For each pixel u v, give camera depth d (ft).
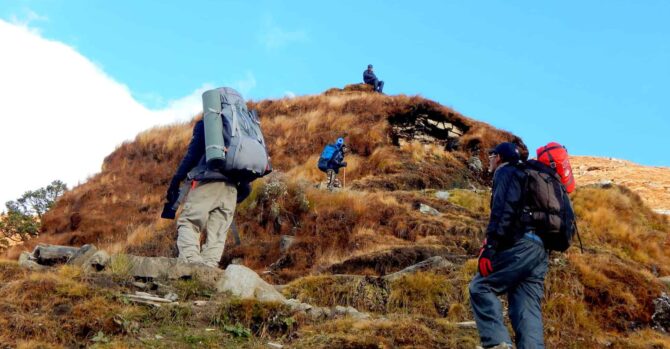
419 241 44.16
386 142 81.66
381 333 19.95
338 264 38.78
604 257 33.60
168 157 78.84
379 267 37.68
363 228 47.78
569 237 17.43
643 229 47.85
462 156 82.64
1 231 65.67
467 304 26.68
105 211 64.39
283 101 94.84
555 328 25.63
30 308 20.12
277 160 77.00
